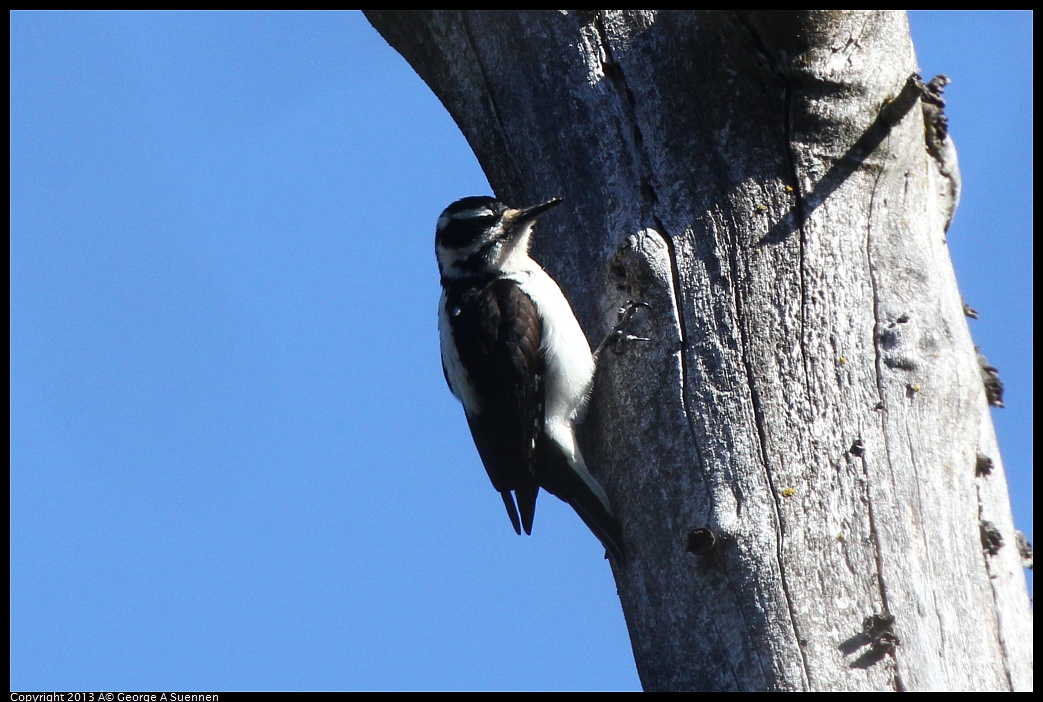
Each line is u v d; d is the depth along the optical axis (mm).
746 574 9820
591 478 11320
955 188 12367
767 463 10234
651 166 11586
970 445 10500
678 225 11305
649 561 10539
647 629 10375
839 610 9539
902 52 11188
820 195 11133
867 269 10969
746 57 11031
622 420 11180
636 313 11258
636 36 11898
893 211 11328
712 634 9852
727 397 10578
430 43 13188
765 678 9430
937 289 11031
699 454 10492
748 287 10922
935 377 10570
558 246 12305
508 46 12602
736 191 11188
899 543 9766
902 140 11328
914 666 9273
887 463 10094
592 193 11961
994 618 9719
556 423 12047
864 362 10562
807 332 10688
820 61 10906
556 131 12266
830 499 9984
